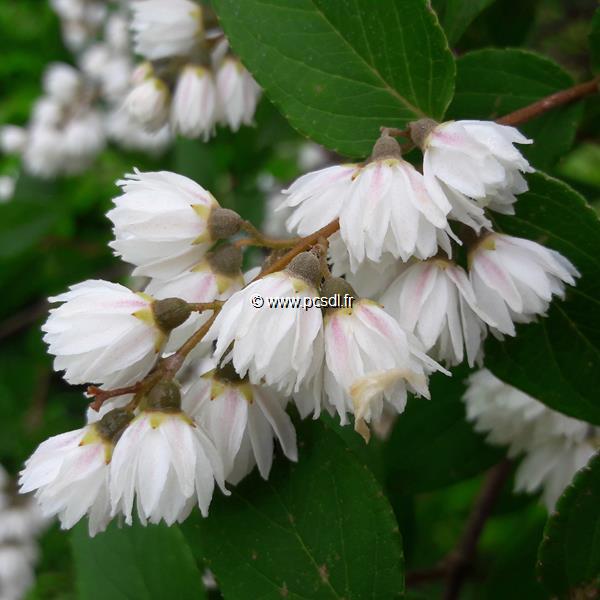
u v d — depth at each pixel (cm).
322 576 16
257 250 32
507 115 20
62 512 15
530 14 25
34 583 37
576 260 17
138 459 14
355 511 16
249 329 14
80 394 48
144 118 23
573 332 17
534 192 16
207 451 15
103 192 49
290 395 16
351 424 20
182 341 16
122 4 42
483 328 16
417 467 23
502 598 24
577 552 16
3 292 46
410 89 18
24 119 59
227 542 16
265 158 35
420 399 23
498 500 28
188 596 18
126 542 19
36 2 62
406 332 15
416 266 16
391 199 15
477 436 23
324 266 15
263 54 18
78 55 51
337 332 15
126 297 15
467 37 25
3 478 38
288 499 16
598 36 20
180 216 16
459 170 15
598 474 16
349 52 18
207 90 23
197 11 23
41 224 42
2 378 47
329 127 18
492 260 16
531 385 18
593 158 41
